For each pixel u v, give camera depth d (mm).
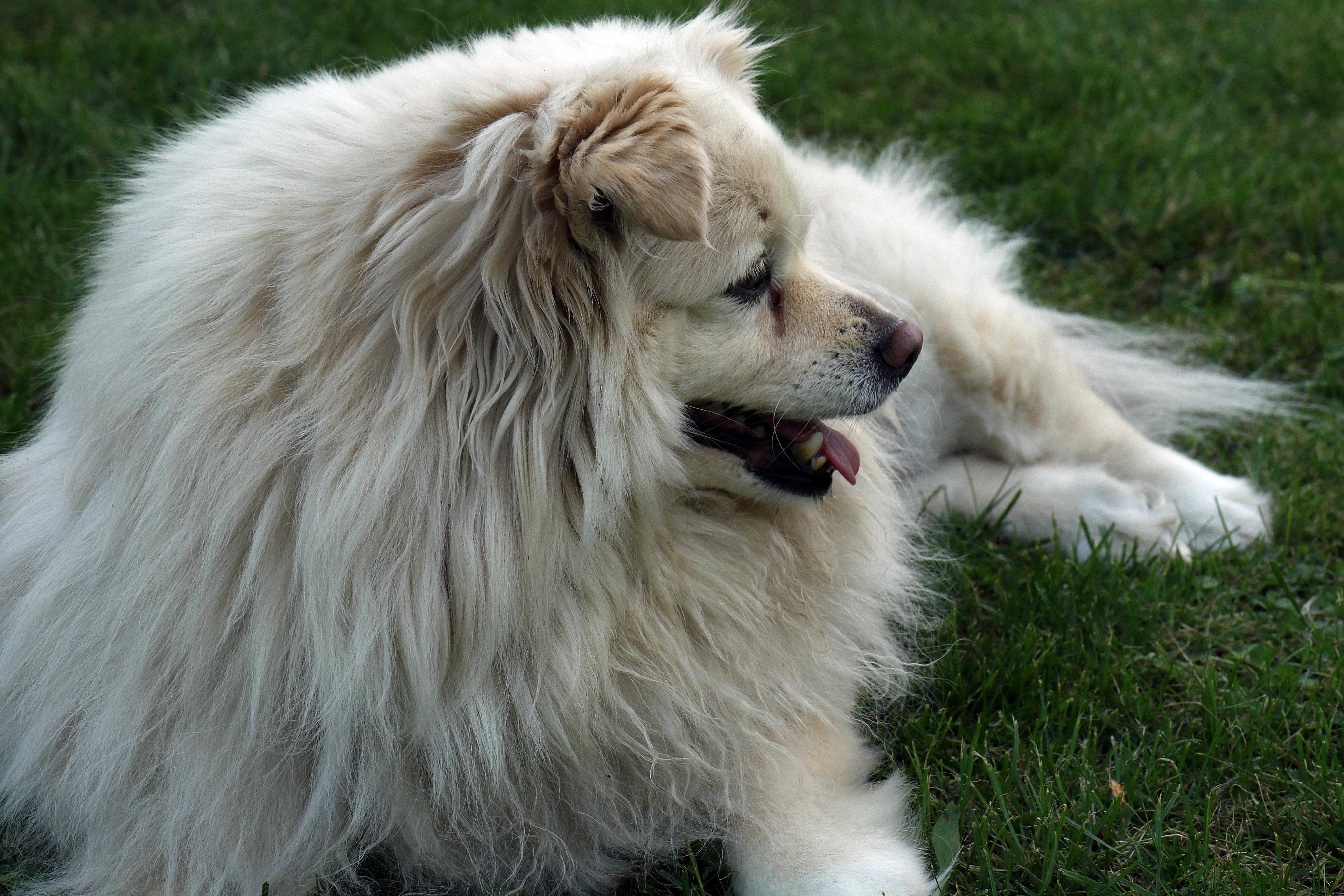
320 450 1797
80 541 2008
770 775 2152
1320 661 2602
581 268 1804
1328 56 5469
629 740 2068
